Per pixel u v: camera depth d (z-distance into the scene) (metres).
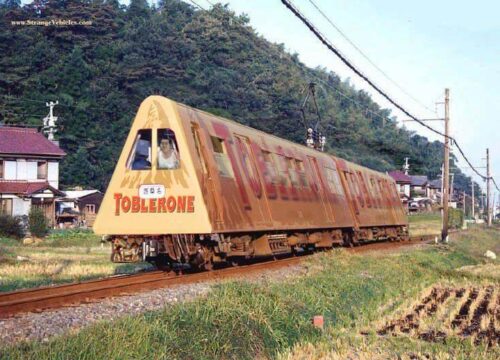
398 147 71.81
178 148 11.38
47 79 72.44
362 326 9.74
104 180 63.97
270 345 7.79
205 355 6.80
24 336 6.43
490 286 16.02
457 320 10.91
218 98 66.69
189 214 11.17
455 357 7.76
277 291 9.84
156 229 11.30
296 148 18.14
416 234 43.94
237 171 13.12
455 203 103.00
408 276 16.28
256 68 74.69
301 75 82.19
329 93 90.19
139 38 83.56
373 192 27.08
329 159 21.59
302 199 17.06
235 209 12.55
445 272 18.48
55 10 88.44
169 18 94.75
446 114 34.41
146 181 11.45
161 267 13.11
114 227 11.55
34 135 44.97
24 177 42.97
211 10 85.44
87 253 24.61
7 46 79.56
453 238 41.00
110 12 91.62
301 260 16.72
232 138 13.52
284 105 60.09
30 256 21.75
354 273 14.20
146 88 73.31
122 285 9.70
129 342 6.27
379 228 28.78
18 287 11.48
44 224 35.78
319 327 8.98
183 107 11.99
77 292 8.78
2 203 41.06
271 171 15.20
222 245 12.06
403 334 9.33
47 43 81.94
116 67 77.88
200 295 8.71
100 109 70.44
